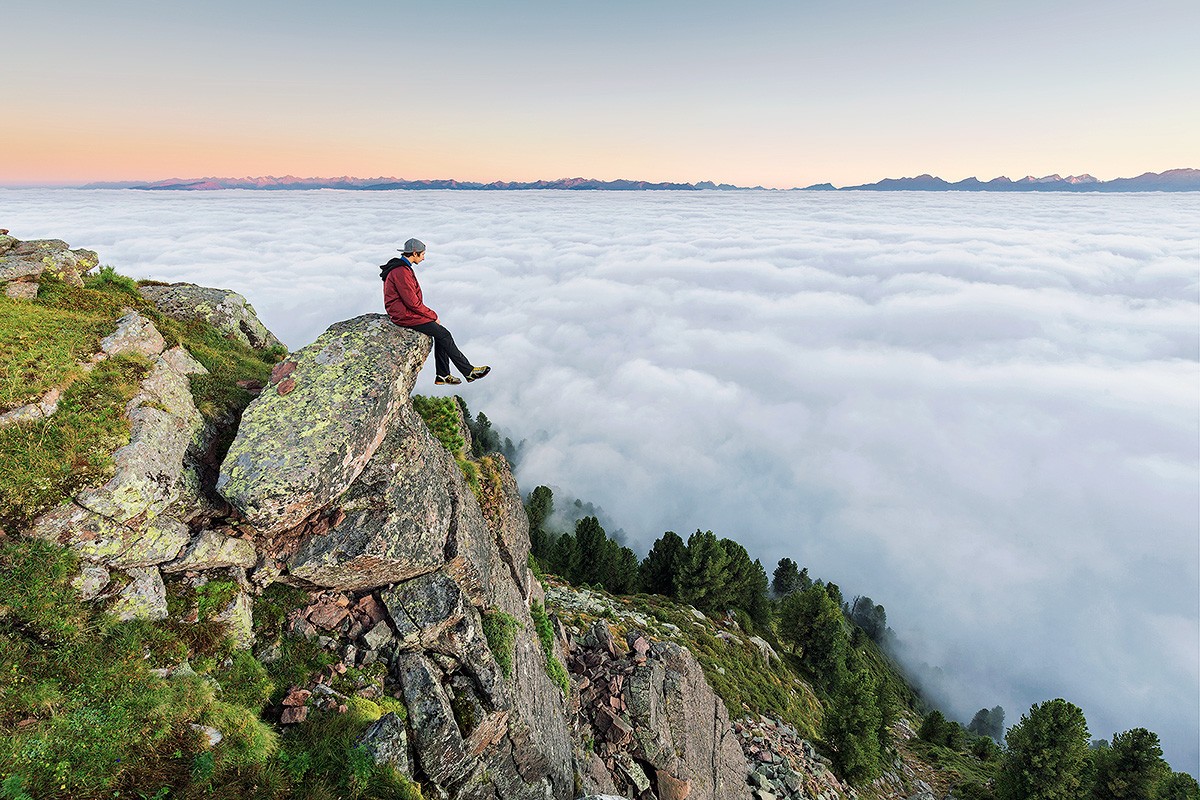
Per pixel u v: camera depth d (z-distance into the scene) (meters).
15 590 8.20
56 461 9.10
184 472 10.68
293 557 11.45
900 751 65.31
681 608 72.12
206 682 9.39
